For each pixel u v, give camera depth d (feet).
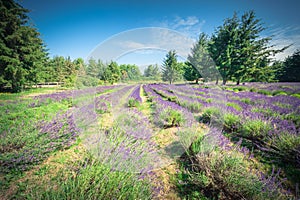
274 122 10.68
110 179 4.56
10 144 6.64
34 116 12.49
